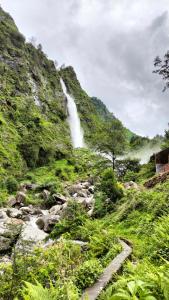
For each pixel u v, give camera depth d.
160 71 31.55
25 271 9.94
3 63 131.25
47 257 11.28
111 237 12.91
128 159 61.38
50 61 184.75
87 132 173.75
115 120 75.94
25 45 162.25
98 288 7.11
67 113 166.12
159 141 110.00
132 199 22.86
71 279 7.66
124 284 5.81
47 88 157.75
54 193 51.59
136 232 16.14
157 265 8.53
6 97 113.75
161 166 39.34
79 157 110.62
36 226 31.75
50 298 5.76
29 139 96.94
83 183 61.56
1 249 17.09
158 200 18.31
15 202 50.28
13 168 82.31
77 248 11.97
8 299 8.99
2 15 170.25
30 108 123.44
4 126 97.06
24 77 137.25
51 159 98.69
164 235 10.05
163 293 4.93
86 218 21.02
